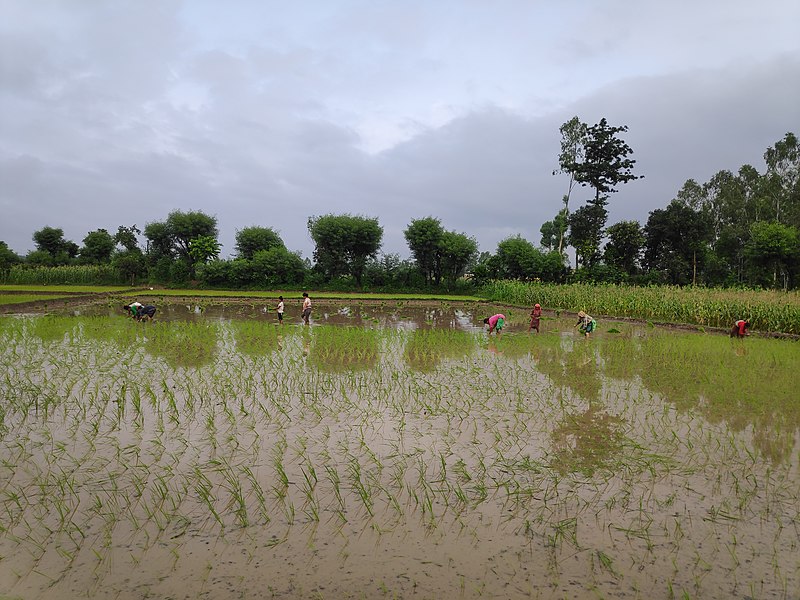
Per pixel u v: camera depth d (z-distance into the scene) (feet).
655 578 13.16
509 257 161.27
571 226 186.39
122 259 167.73
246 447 22.03
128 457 20.74
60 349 45.32
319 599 12.14
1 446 21.77
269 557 13.89
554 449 22.08
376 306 120.26
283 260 168.76
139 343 49.78
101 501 17.03
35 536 14.89
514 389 32.73
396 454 21.40
